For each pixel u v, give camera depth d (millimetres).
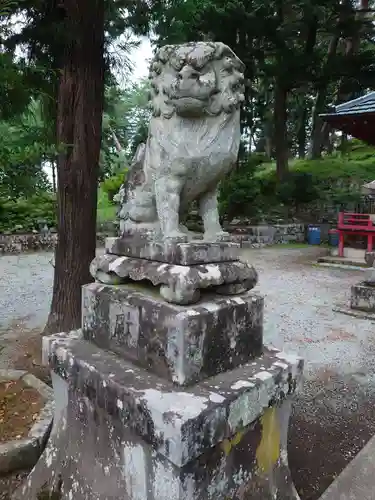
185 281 1325
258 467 1528
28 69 2527
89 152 3377
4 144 2121
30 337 3906
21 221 10773
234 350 1497
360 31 14477
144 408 1237
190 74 1396
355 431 2496
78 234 3445
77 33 3076
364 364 3547
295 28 13898
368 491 1818
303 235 13508
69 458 1664
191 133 1495
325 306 5562
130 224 1681
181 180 1512
